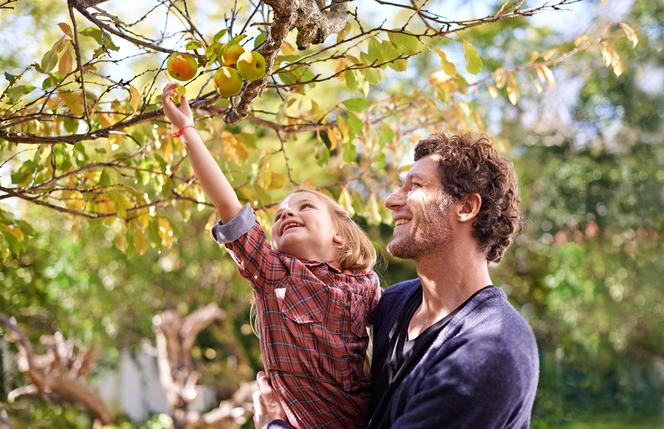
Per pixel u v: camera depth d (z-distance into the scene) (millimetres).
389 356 1689
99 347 7258
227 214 1727
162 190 2510
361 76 2240
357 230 2062
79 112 2012
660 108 9781
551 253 10344
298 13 1583
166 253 7660
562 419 10641
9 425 3785
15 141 1969
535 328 11023
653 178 9812
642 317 9852
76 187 2457
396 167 3145
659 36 9258
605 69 9609
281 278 1766
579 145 10297
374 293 1944
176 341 7391
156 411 10078
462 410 1450
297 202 2006
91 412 6668
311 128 2562
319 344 1756
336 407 1753
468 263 1620
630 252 9719
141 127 2445
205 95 1894
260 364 9500
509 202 1646
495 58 9305
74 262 6996
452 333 1560
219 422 6996
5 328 5117
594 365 10906
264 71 1570
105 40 1811
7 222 2596
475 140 1678
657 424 10406
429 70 7949
